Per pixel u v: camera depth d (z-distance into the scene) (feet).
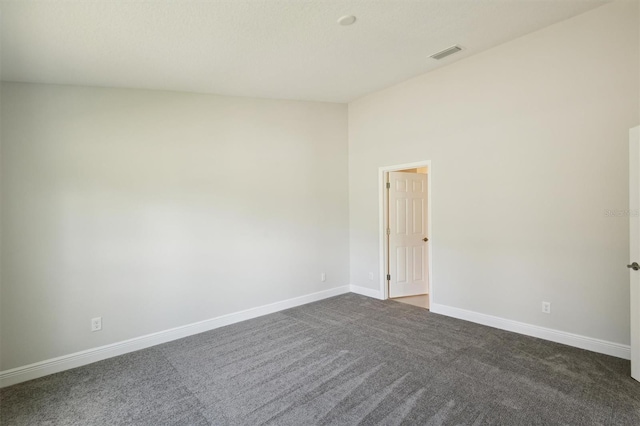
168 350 10.32
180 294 11.37
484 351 9.57
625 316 8.81
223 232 12.36
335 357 9.46
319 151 15.39
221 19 7.55
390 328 11.65
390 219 15.40
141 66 9.23
